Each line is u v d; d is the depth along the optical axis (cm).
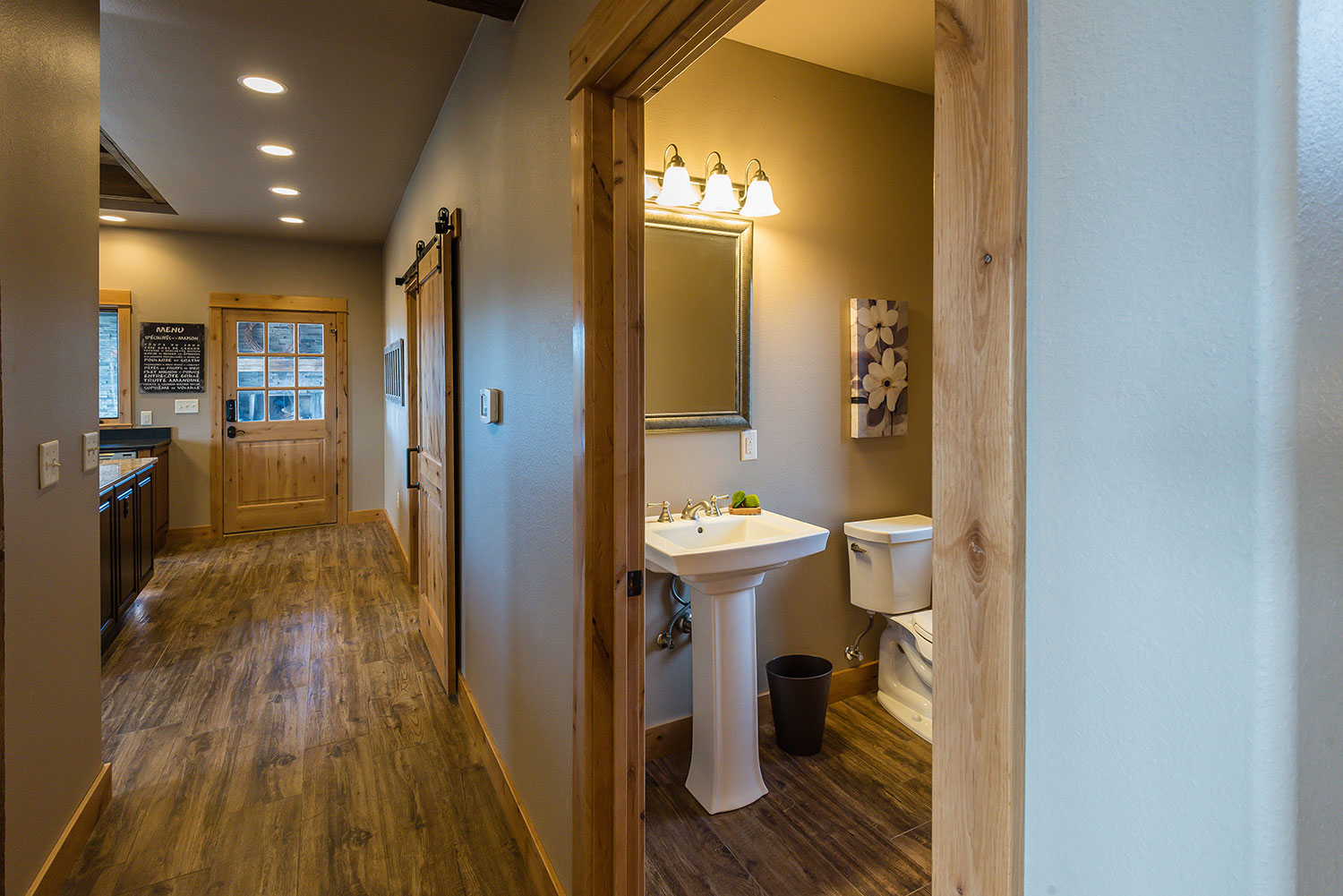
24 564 150
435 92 282
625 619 141
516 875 178
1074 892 48
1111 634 45
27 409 150
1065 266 48
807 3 216
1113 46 44
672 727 237
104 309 525
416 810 205
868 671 279
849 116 263
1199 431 40
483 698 239
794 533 215
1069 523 48
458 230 266
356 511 615
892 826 196
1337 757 40
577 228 138
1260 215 37
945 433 55
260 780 220
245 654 321
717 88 237
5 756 141
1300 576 38
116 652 323
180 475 548
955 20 54
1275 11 37
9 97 140
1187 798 41
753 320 248
